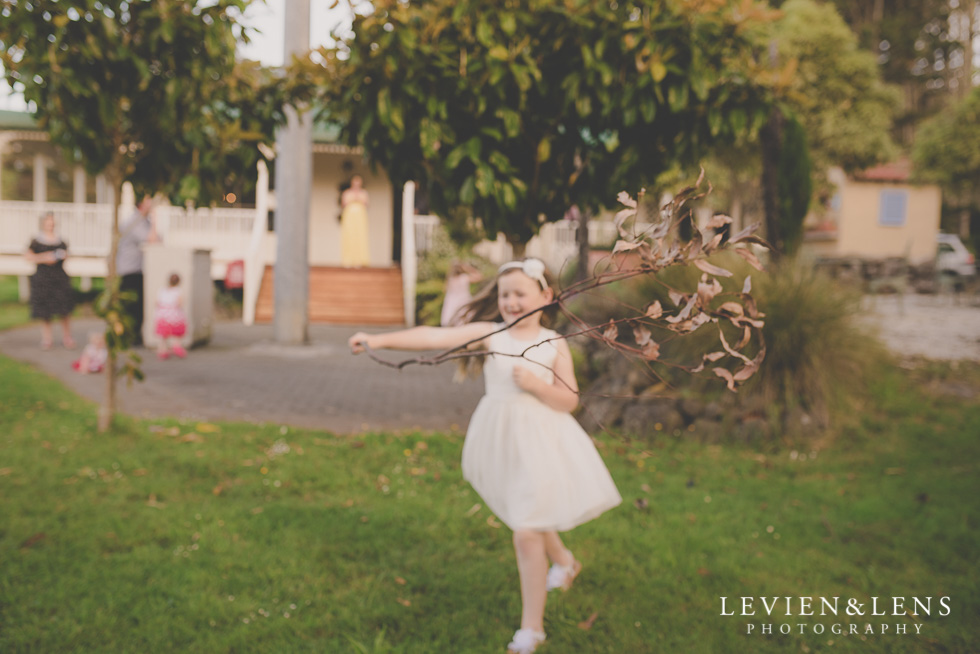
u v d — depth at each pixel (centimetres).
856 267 2117
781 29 1772
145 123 501
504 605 309
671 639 282
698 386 646
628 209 202
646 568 348
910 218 2455
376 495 441
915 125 3694
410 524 394
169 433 548
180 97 488
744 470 529
